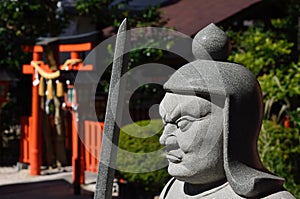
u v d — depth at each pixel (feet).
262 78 22.95
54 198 29.43
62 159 37.60
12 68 41.55
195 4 40.04
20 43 34.86
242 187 6.16
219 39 6.86
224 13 33.42
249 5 32.55
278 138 20.16
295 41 30.07
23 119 37.40
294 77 22.16
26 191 31.17
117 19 34.40
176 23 34.94
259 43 25.53
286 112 25.88
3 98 42.06
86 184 32.40
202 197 6.68
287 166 19.95
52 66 31.01
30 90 44.86
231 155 6.29
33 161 35.88
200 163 6.46
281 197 6.21
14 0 32.83
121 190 26.02
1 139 42.14
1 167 38.88
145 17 33.58
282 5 32.53
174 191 7.27
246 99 6.44
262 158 19.80
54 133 37.35
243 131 6.42
